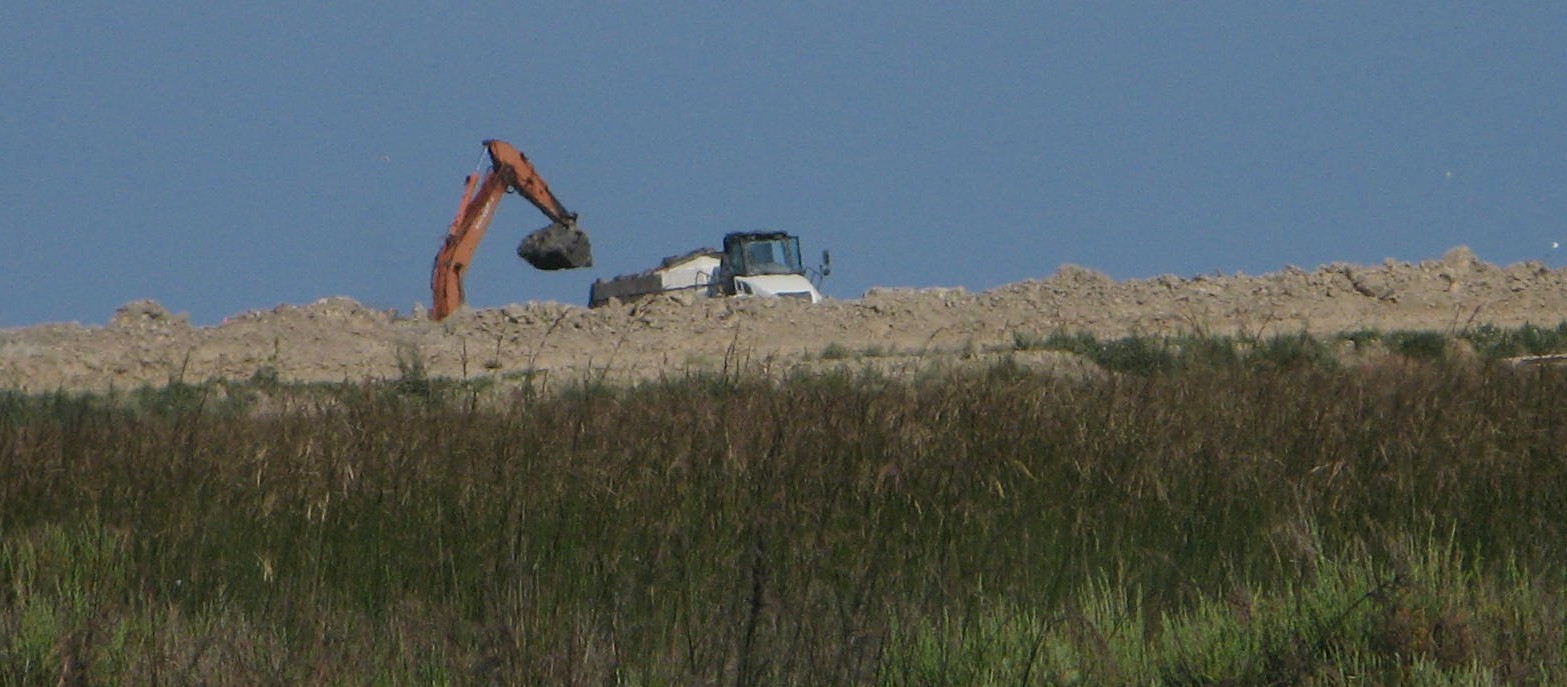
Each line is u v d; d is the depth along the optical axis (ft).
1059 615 82.53
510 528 94.84
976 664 76.33
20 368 349.00
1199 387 130.31
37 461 114.32
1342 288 364.38
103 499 106.42
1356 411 116.26
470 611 87.04
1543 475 104.37
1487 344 276.62
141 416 154.20
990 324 364.58
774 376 144.66
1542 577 87.30
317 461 106.32
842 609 75.46
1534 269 367.86
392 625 83.41
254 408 193.16
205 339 367.25
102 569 95.71
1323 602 82.74
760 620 73.97
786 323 369.09
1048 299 372.38
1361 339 280.31
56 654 78.23
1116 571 92.99
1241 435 110.32
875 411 112.78
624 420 114.62
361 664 78.13
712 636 75.87
